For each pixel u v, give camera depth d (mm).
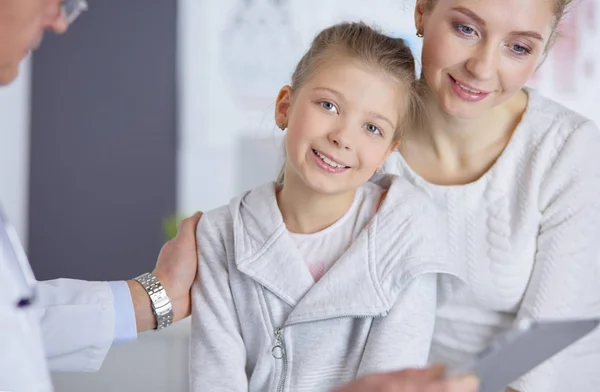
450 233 1254
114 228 4133
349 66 1166
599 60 3797
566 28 1903
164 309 1220
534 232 1230
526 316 1210
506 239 1227
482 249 1238
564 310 1197
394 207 1199
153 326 1228
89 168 4109
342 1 3857
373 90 1160
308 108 1166
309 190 1191
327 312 1143
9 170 4008
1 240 836
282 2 3941
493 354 763
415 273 1145
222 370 1164
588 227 1210
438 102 1231
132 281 1229
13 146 4008
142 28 4023
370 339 1157
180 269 1238
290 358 1167
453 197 1250
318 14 3906
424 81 1220
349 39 1196
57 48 4051
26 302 786
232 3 3977
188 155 4066
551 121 1235
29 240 4141
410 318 1159
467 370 757
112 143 4094
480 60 1106
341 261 1165
